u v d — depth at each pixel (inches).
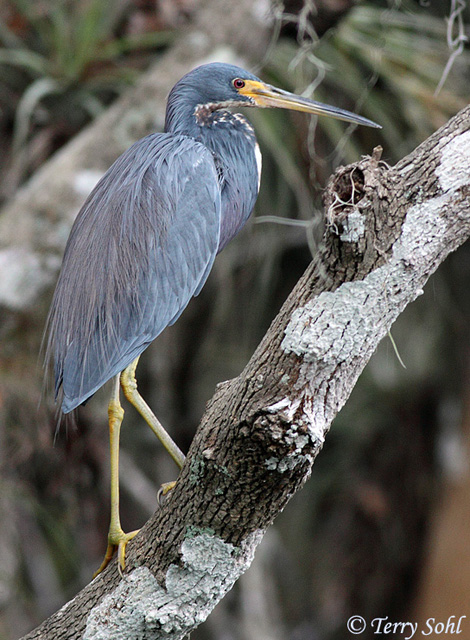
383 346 485.1
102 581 201.6
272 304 476.1
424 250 170.1
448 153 170.1
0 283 366.3
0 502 397.7
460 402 536.4
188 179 260.2
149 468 516.7
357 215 162.9
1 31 429.4
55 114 431.5
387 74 375.2
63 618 202.5
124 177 262.2
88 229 255.8
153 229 252.7
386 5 399.5
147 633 194.1
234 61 383.6
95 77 424.8
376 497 545.0
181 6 440.1
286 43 379.2
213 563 185.6
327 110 290.2
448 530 529.3
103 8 410.9
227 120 289.6
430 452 545.0
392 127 377.7
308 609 577.6
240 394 172.1
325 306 169.8
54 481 411.8
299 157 375.2
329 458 557.0
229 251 415.2
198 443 176.1
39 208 373.7
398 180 170.7
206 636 519.2
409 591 561.9
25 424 376.8
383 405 534.9
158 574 191.0
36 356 380.5
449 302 477.4
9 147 441.4
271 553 548.7
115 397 250.7
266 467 168.1
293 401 169.9
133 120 380.2
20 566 451.2
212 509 179.2
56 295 258.8
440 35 397.7
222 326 474.9
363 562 566.9
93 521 441.4
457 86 388.5
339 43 380.8
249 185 294.5
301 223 259.3
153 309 252.5
